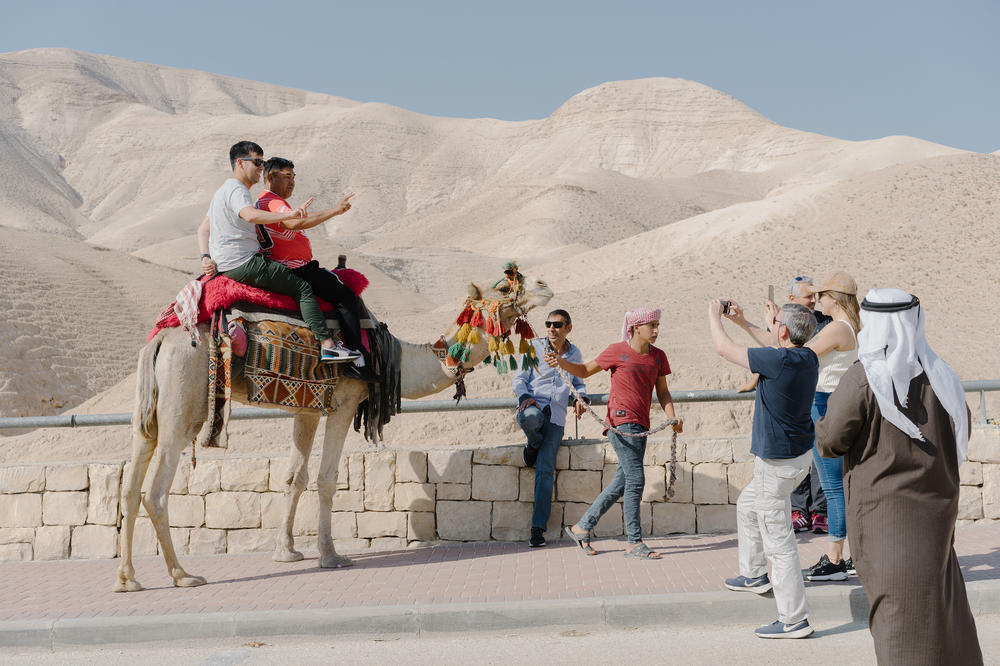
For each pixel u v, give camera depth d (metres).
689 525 9.05
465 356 8.60
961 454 4.76
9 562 9.01
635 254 74.31
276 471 9.07
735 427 17.22
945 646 4.55
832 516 6.88
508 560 8.10
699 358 23.42
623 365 7.95
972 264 42.50
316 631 6.38
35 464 9.16
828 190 63.94
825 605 6.48
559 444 8.78
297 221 7.39
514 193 150.00
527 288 8.52
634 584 7.01
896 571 4.58
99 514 9.05
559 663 5.70
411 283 91.62
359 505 9.05
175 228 161.75
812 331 6.42
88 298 50.41
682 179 169.12
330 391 8.06
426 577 7.53
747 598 6.44
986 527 8.75
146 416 7.58
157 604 6.93
